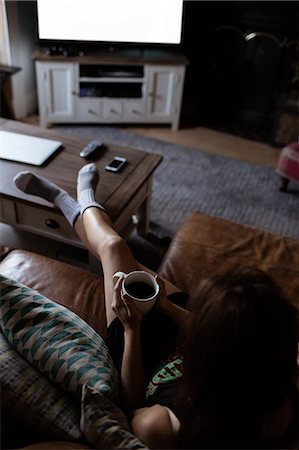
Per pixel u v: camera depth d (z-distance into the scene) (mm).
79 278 1505
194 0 3365
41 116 3381
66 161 2062
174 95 3422
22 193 1840
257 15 3305
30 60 3467
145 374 1171
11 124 2318
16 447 877
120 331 1214
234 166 3166
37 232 1944
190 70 3721
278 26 3291
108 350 1188
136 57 3250
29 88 3543
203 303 746
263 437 780
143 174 2031
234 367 694
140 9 3100
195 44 3586
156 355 1199
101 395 875
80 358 990
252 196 2861
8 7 3037
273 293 716
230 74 3629
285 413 819
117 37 3199
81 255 2109
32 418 874
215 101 3795
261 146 3473
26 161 2012
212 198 2803
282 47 3365
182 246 1721
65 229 1870
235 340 688
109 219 1693
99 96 3383
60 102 3352
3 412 887
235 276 756
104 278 1440
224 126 3711
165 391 994
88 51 3273
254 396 706
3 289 1119
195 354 738
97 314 1395
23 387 906
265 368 691
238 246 1739
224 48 3543
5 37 3143
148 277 1238
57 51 3168
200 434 766
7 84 3324
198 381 737
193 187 2885
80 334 1070
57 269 1529
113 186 1929
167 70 3305
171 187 2861
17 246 2133
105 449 799
